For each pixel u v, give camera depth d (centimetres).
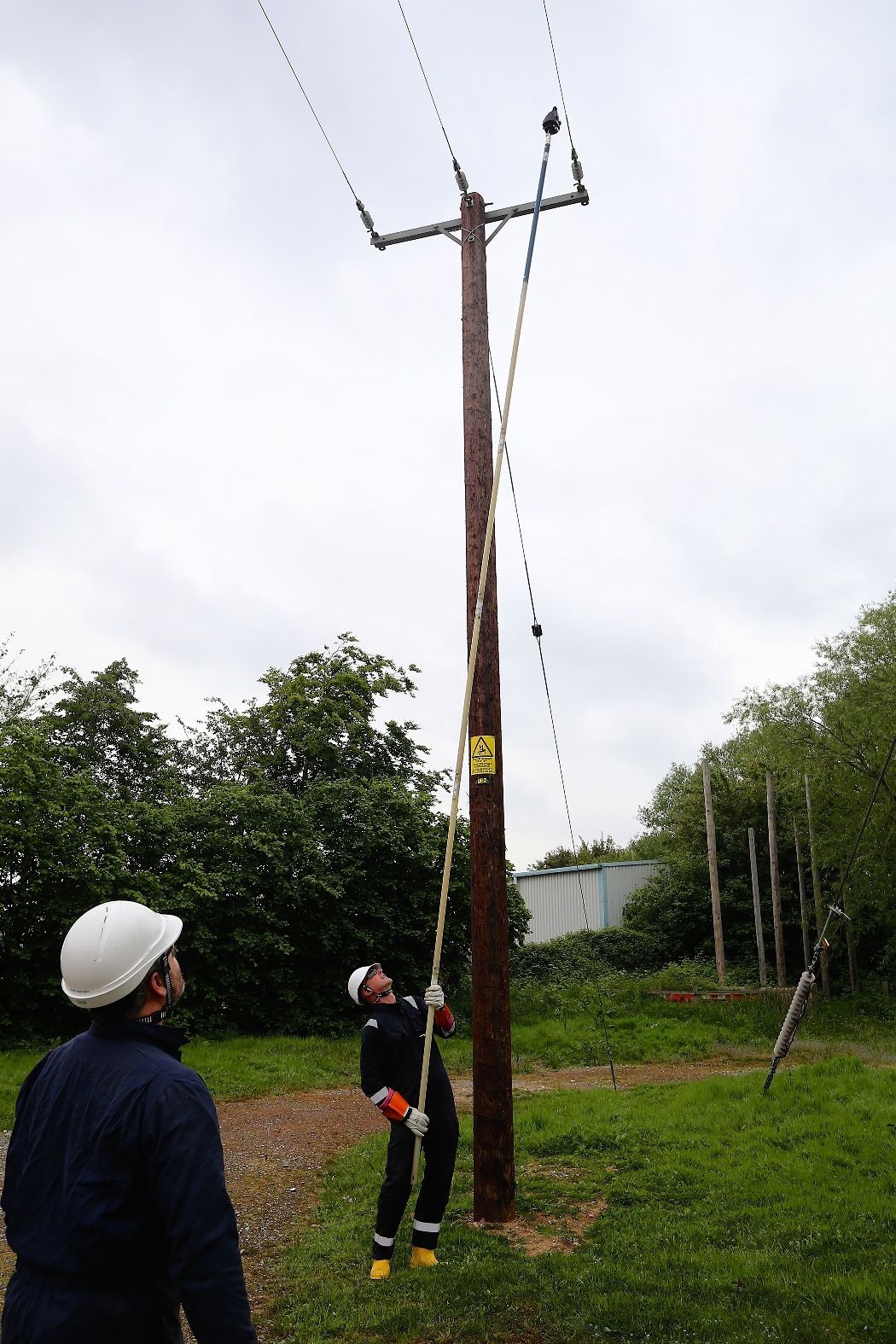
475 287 800
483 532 755
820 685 2578
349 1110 1212
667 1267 539
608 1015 2219
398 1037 574
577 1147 858
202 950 1839
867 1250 556
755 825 3419
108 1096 213
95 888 1659
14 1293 206
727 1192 694
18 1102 231
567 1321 464
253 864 1983
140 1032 229
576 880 3788
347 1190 770
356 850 2142
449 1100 580
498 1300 494
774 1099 1005
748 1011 2236
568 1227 641
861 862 2481
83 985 226
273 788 2284
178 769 2359
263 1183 802
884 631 2516
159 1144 207
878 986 2844
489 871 707
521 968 2983
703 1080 1217
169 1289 211
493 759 723
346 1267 569
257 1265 590
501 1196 657
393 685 2608
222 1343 193
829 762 2566
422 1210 568
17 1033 1617
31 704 2142
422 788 2506
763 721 2642
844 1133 845
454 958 2288
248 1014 1944
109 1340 198
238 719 2478
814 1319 454
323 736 2417
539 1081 1509
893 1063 1452
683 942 3362
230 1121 1110
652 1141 863
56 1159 213
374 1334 467
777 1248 570
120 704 2170
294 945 2011
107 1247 202
